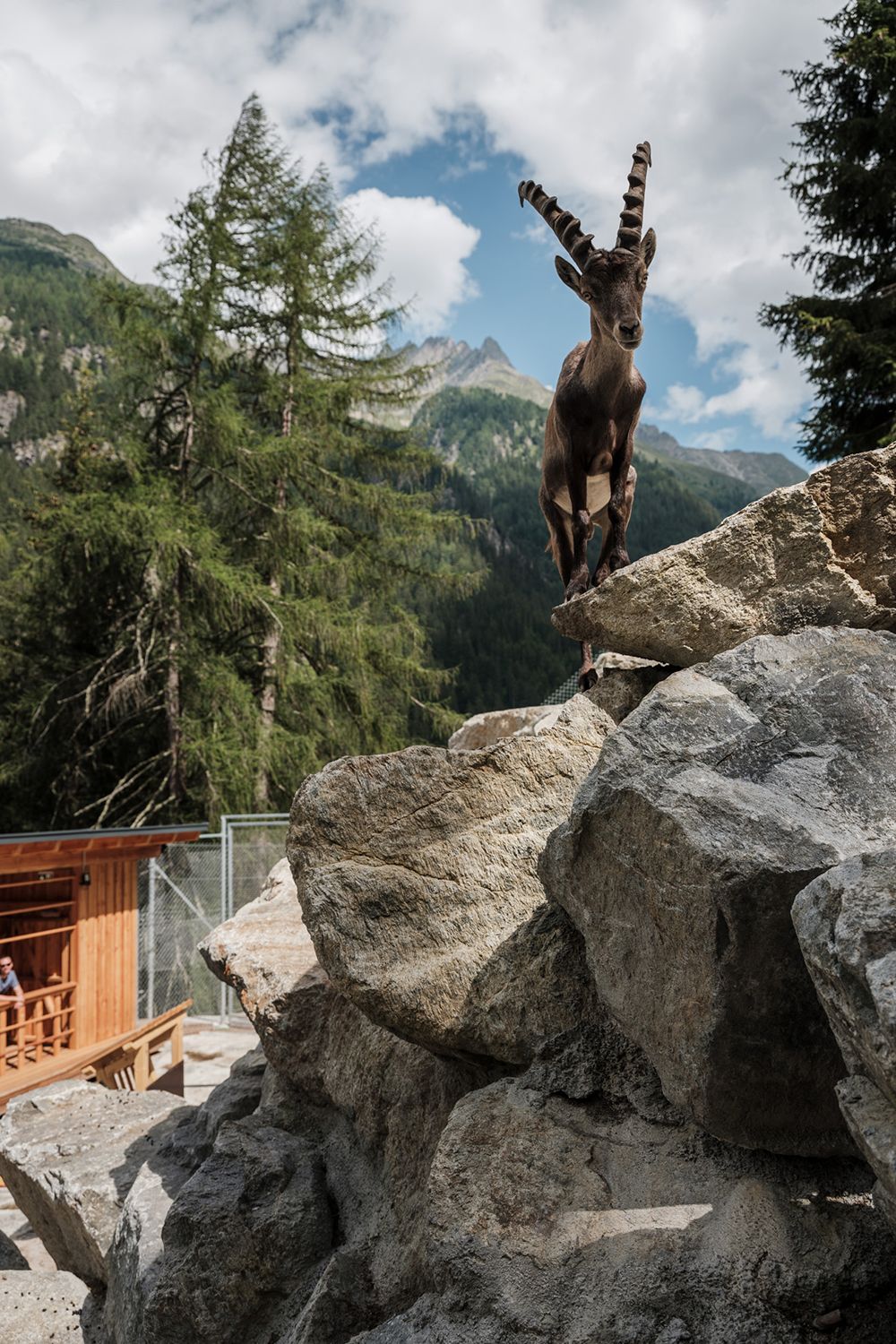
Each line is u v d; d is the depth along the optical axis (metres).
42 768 21.12
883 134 15.47
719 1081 2.85
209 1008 15.16
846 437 15.13
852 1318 2.63
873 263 15.95
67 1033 10.85
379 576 23.25
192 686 20.50
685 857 2.80
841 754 3.07
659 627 4.04
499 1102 3.54
